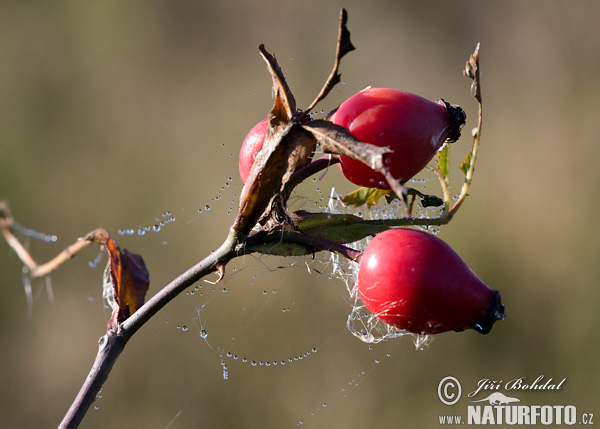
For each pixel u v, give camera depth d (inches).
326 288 377.1
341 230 135.9
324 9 576.7
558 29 559.8
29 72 530.3
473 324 128.4
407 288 124.8
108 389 370.9
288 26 565.6
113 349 129.6
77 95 524.1
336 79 115.1
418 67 565.9
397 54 569.9
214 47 551.5
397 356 373.1
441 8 598.2
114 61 535.5
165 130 509.7
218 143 499.5
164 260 430.6
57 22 543.5
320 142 112.8
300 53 561.9
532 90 549.6
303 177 129.4
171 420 367.9
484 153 484.7
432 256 126.3
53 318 407.2
